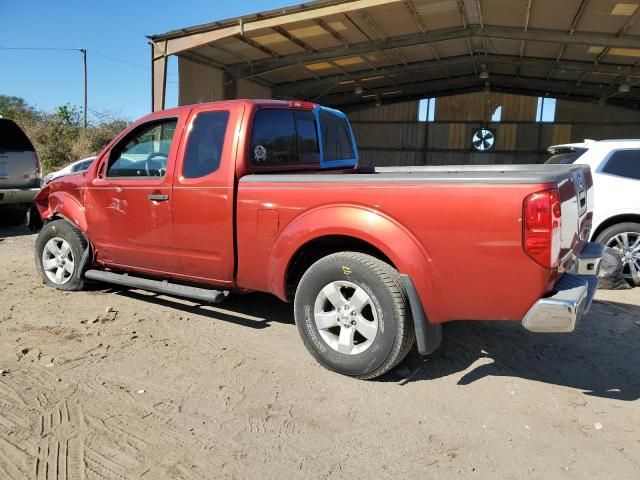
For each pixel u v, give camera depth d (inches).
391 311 137.5
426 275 132.6
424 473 108.1
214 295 172.1
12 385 140.1
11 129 394.0
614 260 243.9
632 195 247.6
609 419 130.1
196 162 171.8
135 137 193.0
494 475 108.0
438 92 962.7
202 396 136.9
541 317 123.0
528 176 122.3
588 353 169.9
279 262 154.9
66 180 218.7
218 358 159.9
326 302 151.5
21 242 352.5
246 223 160.7
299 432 121.6
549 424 127.3
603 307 218.4
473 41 647.8
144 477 104.4
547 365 160.4
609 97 860.6
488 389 144.1
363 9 494.3
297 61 663.8
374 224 137.6
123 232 194.2
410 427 124.6
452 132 983.6
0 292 222.8
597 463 112.4
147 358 158.9
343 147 218.1
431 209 130.8
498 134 964.6
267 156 172.1
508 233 122.7
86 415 126.3
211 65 670.5
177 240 177.6
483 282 127.3
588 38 548.7
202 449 114.3
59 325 184.4
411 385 145.1
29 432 118.6
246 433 120.7
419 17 542.3
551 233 119.3
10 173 389.4
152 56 567.2
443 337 180.5
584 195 158.1
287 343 172.4
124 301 213.0
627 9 473.7
